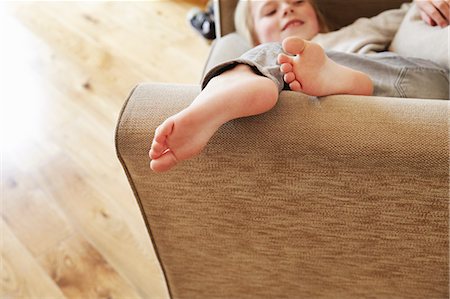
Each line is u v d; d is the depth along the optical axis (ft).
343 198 2.26
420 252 2.48
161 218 2.69
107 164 5.11
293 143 2.08
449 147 1.96
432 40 3.15
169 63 6.43
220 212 2.54
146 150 2.20
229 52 3.82
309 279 2.92
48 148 5.33
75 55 6.68
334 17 4.22
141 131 2.19
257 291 3.17
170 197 2.52
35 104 5.92
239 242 2.74
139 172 2.37
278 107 2.16
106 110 5.76
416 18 3.39
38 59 6.66
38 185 4.94
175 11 7.48
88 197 4.78
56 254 4.31
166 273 3.19
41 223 4.58
